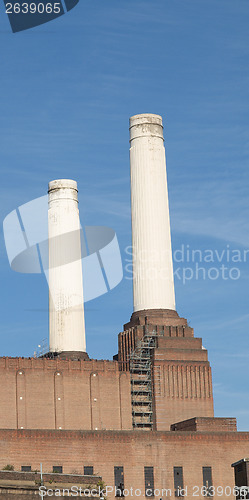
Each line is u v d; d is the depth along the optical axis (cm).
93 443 12781
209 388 14925
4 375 14112
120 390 14625
